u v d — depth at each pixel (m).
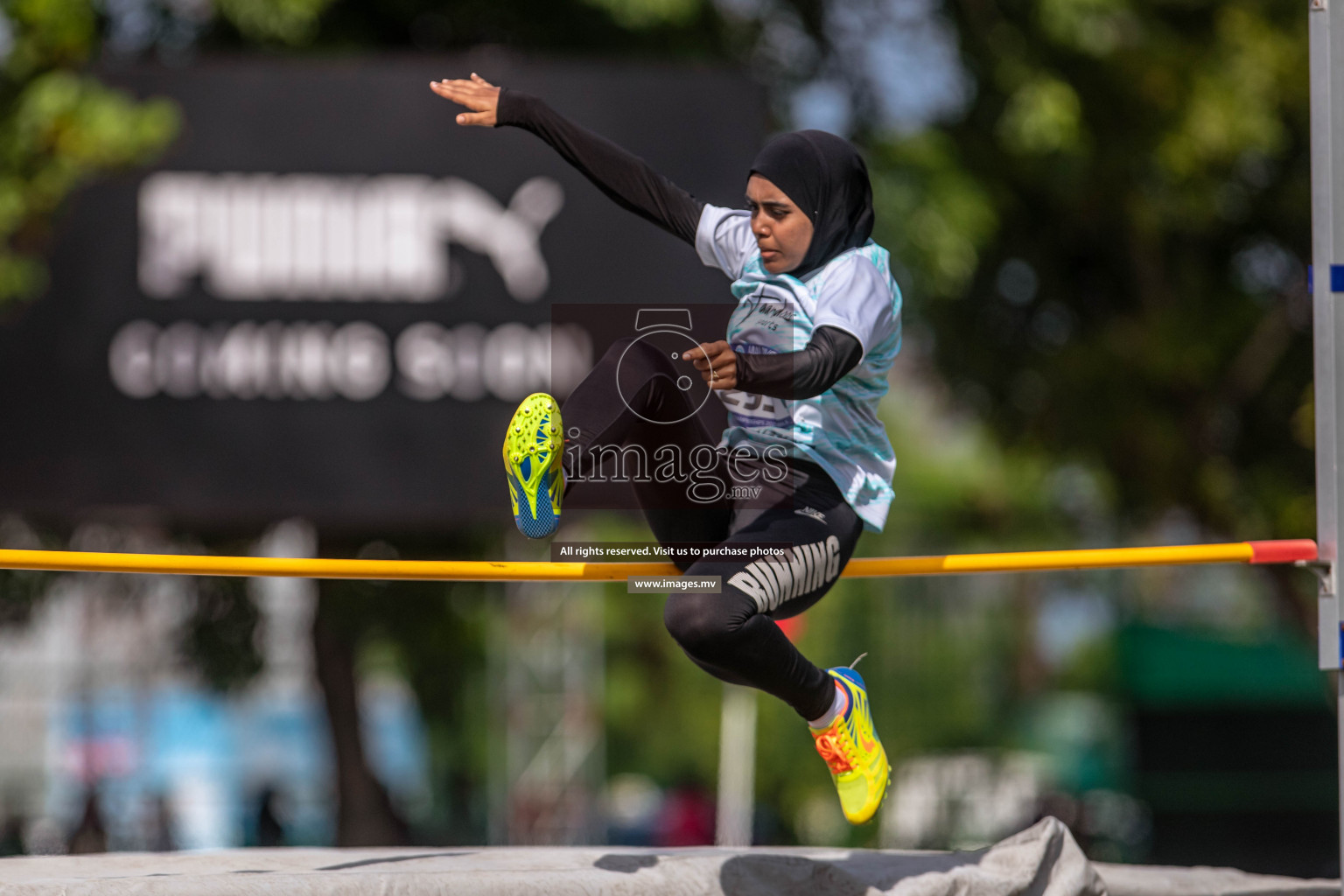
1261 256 47.41
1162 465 46.47
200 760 62.38
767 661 12.09
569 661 60.22
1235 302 45.75
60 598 41.34
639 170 13.73
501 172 35.62
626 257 35.62
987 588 56.44
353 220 35.41
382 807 40.94
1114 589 58.97
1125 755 55.94
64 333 34.84
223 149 35.09
